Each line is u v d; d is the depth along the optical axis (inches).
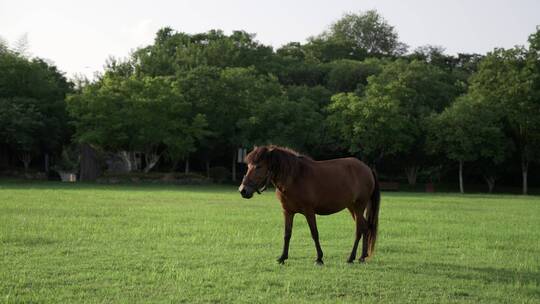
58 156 2539.4
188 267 436.8
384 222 818.8
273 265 450.0
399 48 4247.0
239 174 2588.6
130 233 620.1
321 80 3088.1
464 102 2196.1
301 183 458.6
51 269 419.8
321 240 602.9
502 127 2226.9
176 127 2162.9
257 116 2263.8
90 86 2145.7
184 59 2901.1
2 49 2549.2
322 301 344.2
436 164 2474.2
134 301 337.1
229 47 3085.6
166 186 1980.8
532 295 376.5
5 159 2428.6
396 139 2188.7
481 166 2374.5
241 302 340.2
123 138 2094.0
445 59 3476.9
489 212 1065.5
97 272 410.9
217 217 825.5
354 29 4212.6
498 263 486.9
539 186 2635.3
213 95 2325.3
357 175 496.4
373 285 390.0
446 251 548.7
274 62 3139.8
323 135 2313.0
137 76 2642.7
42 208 905.5
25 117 2137.1
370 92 2271.2
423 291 376.5
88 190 1526.8
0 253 478.9
